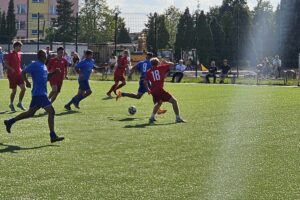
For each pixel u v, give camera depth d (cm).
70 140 1255
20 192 794
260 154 1101
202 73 4553
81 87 1941
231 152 1120
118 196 778
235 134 1377
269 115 1838
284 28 6456
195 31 5856
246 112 1928
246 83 3975
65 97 2477
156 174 913
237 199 770
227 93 2891
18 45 1848
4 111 1853
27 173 911
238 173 927
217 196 784
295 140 1284
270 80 4241
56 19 8269
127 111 1897
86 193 791
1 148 1142
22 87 1864
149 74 1605
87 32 9038
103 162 1005
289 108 2092
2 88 2953
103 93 2752
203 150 1140
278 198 777
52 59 1861
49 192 795
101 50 6016
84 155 1071
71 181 859
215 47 5494
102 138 1288
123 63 2500
